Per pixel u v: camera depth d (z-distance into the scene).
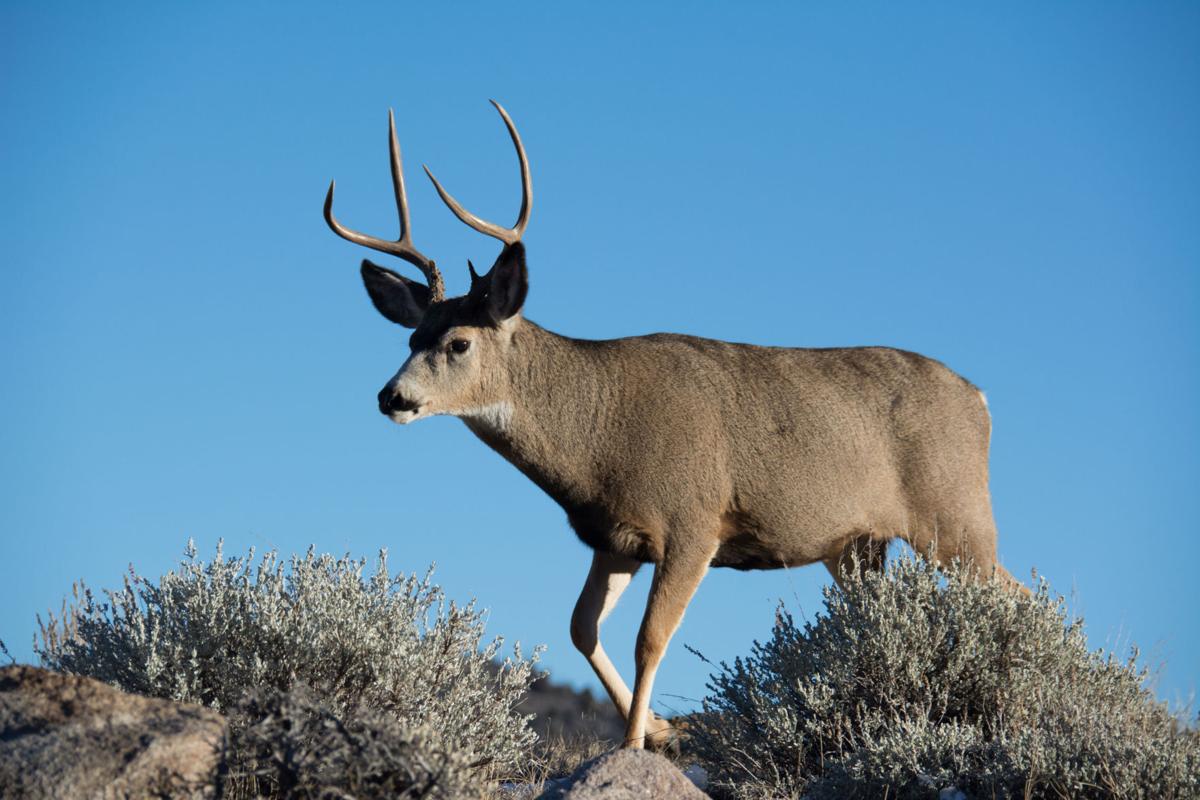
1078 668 27.73
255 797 18.73
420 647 24.53
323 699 22.39
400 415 31.14
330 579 25.39
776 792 24.97
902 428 33.97
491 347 31.75
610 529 31.55
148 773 16.12
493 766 24.92
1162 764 22.14
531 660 25.97
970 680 27.12
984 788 22.98
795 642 28.34
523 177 33.25
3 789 15.63
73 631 27.17
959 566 34.00
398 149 34.78
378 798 16.88
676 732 30.98
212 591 24.31
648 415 31.47
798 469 32.28
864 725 25.95
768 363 33.34
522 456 31.89
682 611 30.94
